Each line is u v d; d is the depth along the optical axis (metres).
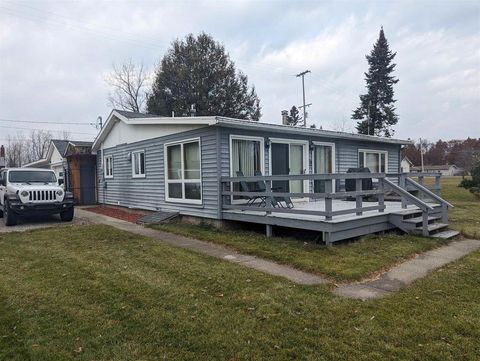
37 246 7.35
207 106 30.38
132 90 36.47
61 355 3.03
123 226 9.95
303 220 7.24
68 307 4.04
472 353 3.01
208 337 3.31
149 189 12.20
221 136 9.06
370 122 39.66
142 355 3.02
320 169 12.02
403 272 5.37
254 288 4.61
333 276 5.13
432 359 2.92
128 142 13.52
